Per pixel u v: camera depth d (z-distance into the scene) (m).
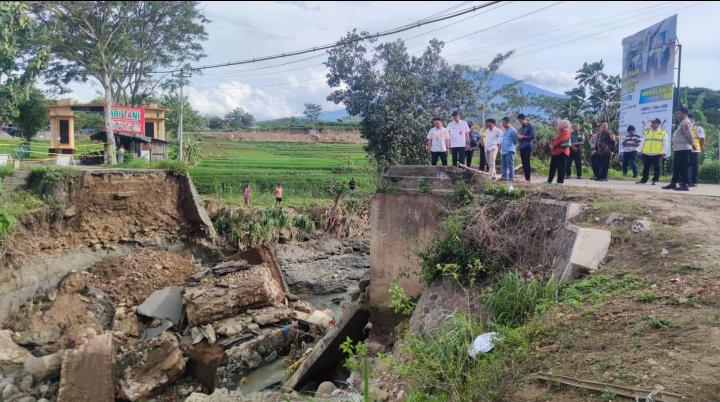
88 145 34.09
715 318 5.17
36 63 16.84
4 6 15.48
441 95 25.50
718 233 7.24
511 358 5.72
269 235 25.66
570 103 30.50
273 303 17.19
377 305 11.70
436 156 14.41
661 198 9.32
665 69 15.98
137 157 29.83
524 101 39.16
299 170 41.72
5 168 19.48
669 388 4.32
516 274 7.89
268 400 10.41
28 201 18.91
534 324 6.35
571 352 5.46
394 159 24.42
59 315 15.84
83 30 19.80
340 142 69.94
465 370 6.08
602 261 7.50
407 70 24.91
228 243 25.45
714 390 4.13
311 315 17.19
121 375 12.80
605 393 4.58
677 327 5.22
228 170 39.41
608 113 28.91
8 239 16.47
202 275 18.06
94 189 21.11
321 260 25.62
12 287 16.00
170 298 16.88
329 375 12.35
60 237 19.64
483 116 32.69
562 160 12.34
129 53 22.70
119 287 18.05
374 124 24.58
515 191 10.12
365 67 24.75
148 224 23.05
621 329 5.56
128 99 32.59
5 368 13.21
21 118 34.03
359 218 30.03
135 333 15.68
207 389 13.41
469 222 9.69
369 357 10.32
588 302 6.51
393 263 11.54
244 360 14.20
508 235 9.27
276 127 76.06
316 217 29.03
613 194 9.77
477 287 8.74
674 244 7.09
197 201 24.84
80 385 12.27
